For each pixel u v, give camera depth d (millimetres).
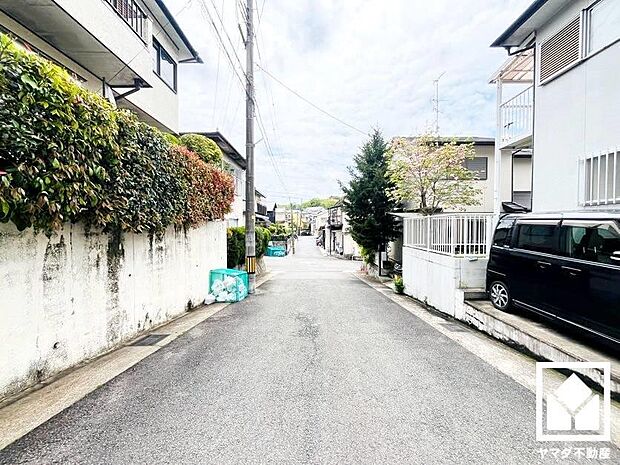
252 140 11422
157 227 6066
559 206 7121
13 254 3328
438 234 8367
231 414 3092
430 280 8492
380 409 3217
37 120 3189
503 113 9547
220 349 5020
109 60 7961
